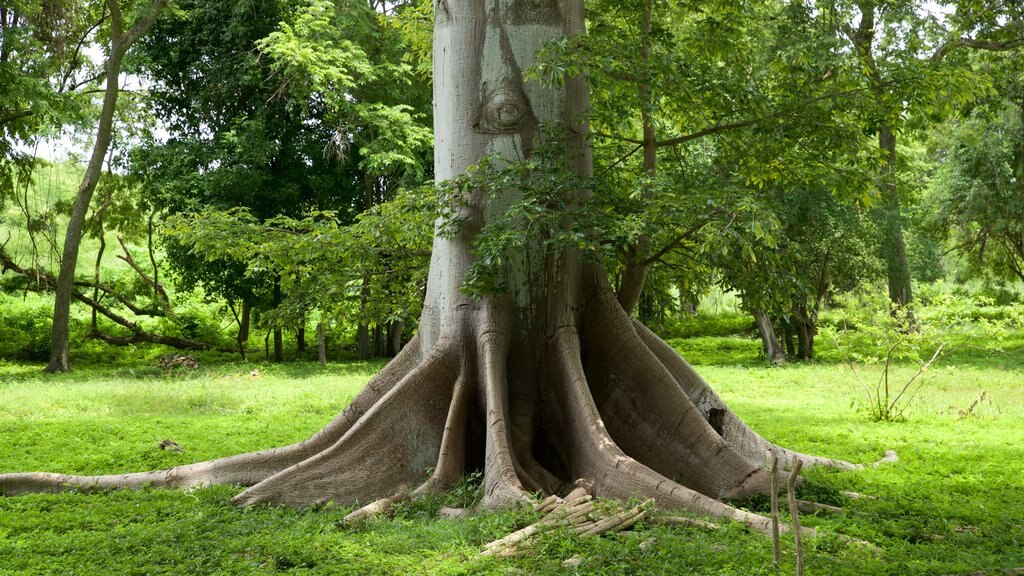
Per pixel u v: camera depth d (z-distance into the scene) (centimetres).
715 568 634
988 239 3794
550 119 998
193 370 2647
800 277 1107
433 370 963
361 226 1162
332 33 2672
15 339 3366
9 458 1173
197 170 2841
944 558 685
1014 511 849
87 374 2561
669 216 934
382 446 934
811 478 954
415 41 1459
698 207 923
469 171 962
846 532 754
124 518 834
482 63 998
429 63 1484
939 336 1566
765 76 1695
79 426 1433
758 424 1461
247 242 1212
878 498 900
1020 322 1537
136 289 3531
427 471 932
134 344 3497
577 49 951
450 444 912
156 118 3045
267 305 2991
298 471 907
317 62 2561
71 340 3409
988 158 3161
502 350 955
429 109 2988
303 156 2897
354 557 693
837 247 2509
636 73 999
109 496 934
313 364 2891
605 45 962
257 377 2386
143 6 2638
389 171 2780
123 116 2991
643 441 958
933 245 3897
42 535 781
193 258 2845
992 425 1429
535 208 887
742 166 1260
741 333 3956
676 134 1591
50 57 2638
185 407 1736
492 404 905
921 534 751
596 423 895
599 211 943
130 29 2680
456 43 1009
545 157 959
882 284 2612
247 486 970
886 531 763
